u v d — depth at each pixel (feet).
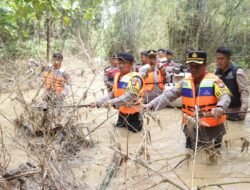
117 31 49.11
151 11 52.03
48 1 18.60
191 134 15.29
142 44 50.34
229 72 21.38
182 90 16.22
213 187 12.82
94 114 22.94
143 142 14.21
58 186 11.59
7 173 11.80
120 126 20.04
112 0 50.11
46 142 12.82
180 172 14.23
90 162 15.07
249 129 20.15
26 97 20.20
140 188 12.66
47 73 18.34
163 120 21.95
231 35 48.91
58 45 23.45
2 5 30.66
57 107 16.94
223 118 16.15
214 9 47.11
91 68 19.36
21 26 26.27
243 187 12.80
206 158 15.34
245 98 21.12
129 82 18.66
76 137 16.55
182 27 46.96
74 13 21.52
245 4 47.70
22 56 22.03
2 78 17.94
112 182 13.12
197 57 15.67
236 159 15.55
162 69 25.02
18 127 17.15
